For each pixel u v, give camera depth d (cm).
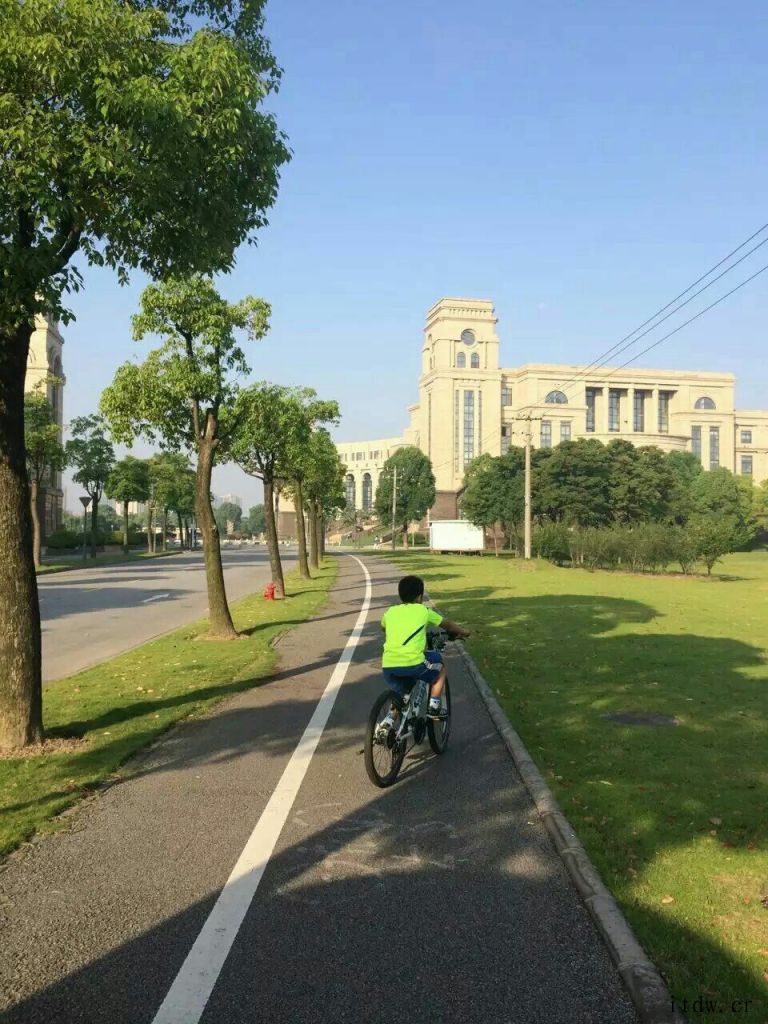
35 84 648
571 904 408
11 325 655
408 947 364
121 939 371
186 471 8162
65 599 2466
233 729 787
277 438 2241
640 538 4128
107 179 680
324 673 1107
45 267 633
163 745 727
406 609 658
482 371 14475
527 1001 323
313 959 353
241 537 16550
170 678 1054
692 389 15525
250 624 1683
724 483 9781
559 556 4928
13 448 700
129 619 1902
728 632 1570
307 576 3438
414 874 445
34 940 370
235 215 792
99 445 5547
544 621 1753
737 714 852
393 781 621
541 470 6819
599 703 907
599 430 15288
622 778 621
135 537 9375
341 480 4622
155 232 760
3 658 700
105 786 606
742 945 362
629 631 1579
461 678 1092
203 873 446
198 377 1405
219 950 361
